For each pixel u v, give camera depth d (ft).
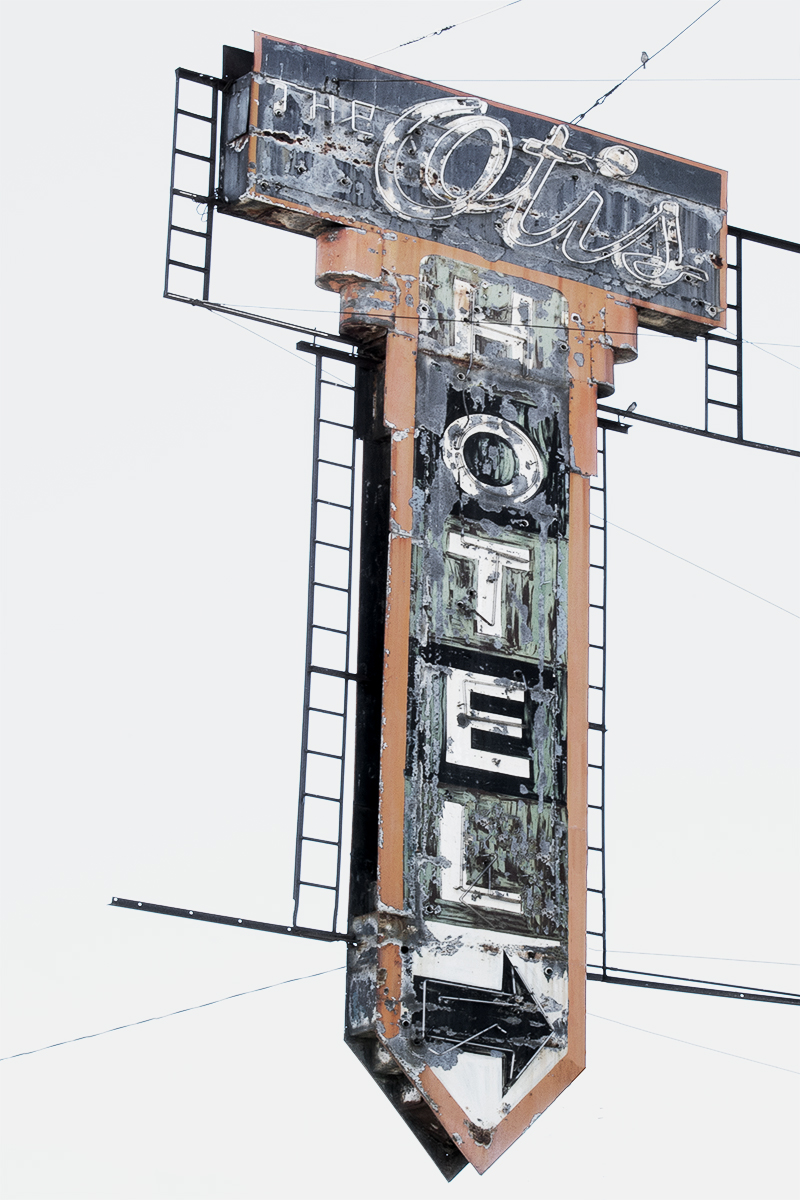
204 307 89.51
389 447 89.81
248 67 92.43
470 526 90.38
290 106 91.09
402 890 85.25
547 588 91.45
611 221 97.76
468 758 87.97
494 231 94.58
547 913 87.97
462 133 94.17
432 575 88.99
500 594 90.38
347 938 85.25
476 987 85.76
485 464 91.50
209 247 90.27
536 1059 86.17
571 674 90.99
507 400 92.84
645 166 99.40
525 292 94.58
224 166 91.04
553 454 93.30
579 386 94.79
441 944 85.46
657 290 98.48
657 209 99.14
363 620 88.89
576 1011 87.45
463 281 93.09
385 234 91.86
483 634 89.51
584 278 96.48
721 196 101.35
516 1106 85.30
